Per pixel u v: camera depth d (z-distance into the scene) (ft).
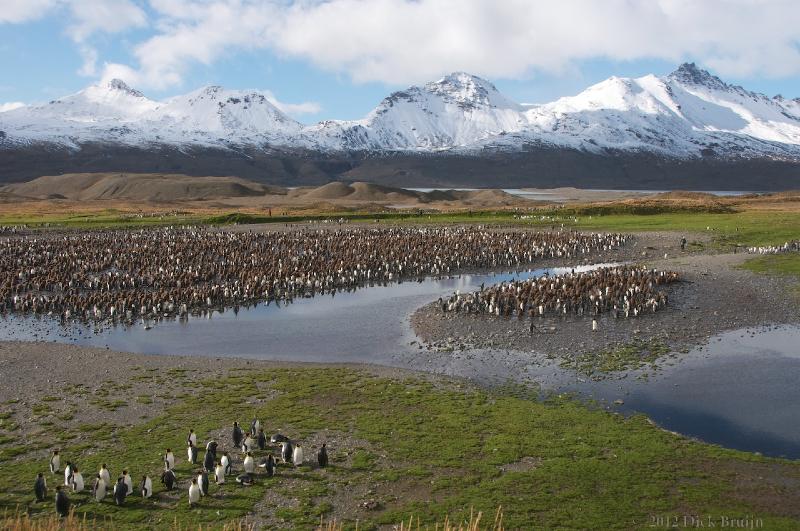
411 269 265.54
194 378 131.54
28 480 86.07
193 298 207.62
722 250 292.61
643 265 254.68
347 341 161.99
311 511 78.07
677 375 128.98
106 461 91.86
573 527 73.67
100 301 202.28
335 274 251.39
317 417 108.88
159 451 95.35
